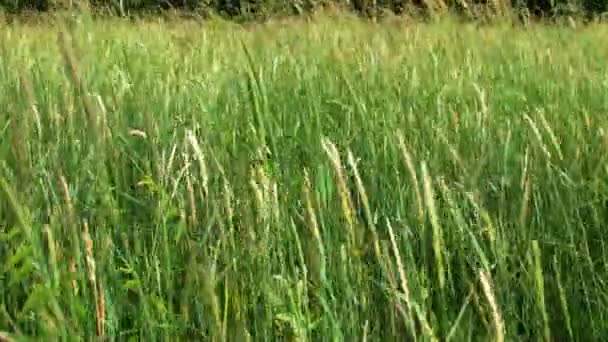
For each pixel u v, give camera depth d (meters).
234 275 1.59
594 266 1.96
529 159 2.24
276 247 1.76
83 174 2.05
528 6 7.11
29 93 2.21
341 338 1.52
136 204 2.13
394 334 1.58
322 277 1.61
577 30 6.74
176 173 2.11
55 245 1.60
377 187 2.20
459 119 2.77
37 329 1.56
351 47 4.60
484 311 1.67
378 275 1.78
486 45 5.00
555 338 1.73
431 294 1.73
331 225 1.86
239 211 1.74
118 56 4.18
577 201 2.09
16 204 1.54
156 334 1.58
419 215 1.80
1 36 3.97
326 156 2.23
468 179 2.11
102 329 1.44
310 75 3.48
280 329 1.54
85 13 3.68
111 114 2.58
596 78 3.80
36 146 2.19
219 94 3.19
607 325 1.70
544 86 3.61
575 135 2.56
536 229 2.07
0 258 1.81
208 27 6.56
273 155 2.25
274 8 7.58
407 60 4.11
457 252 1.91
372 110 2.76
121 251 1.91
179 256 1.80
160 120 2.65
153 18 7.90
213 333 1.46
